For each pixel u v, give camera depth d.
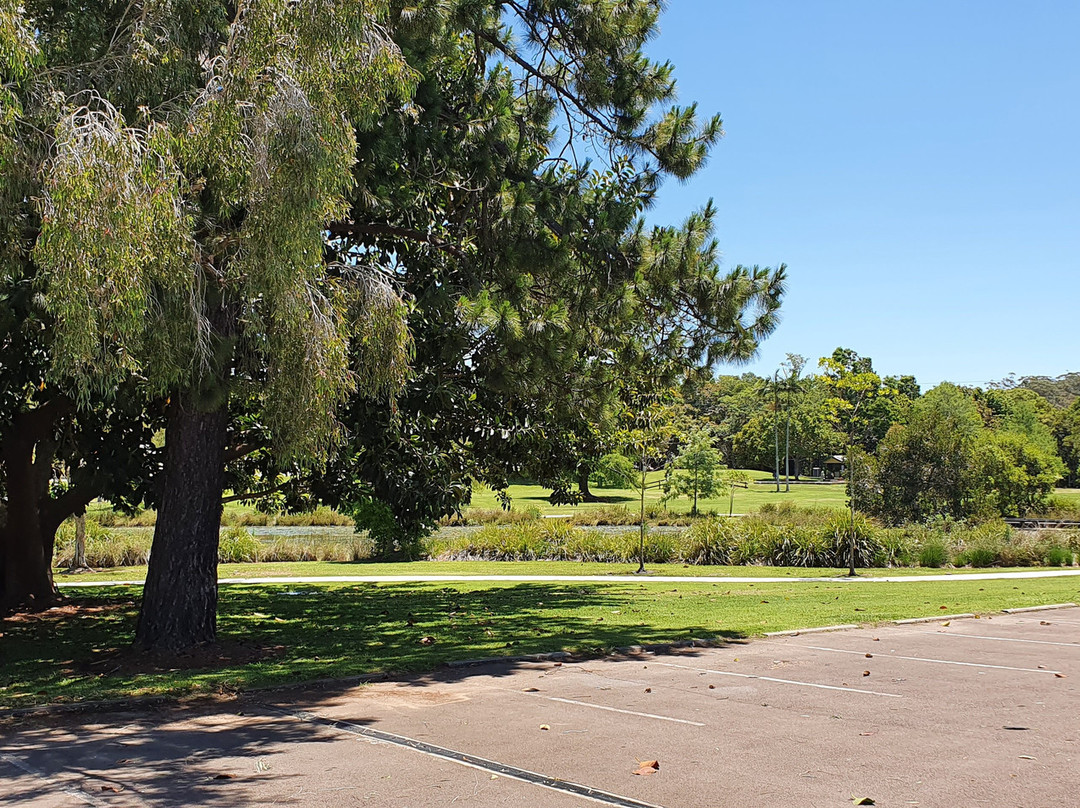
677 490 45.47
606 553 28.20
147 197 7.55
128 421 15.43
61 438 17.25
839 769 6.00
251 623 14.67
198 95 8.75
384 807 5.35
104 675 10.34
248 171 8.17
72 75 8.84
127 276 7.30
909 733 6.96
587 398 12.55
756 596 17.84
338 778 5.96
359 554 29.62
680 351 12.38
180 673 10.05
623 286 11.57
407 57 10.77
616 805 5.34
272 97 8.18
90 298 7.33
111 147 7.34
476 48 12.70
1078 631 12.80
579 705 8.12
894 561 25.81
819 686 8.92
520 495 72.06
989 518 33.03
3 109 7.80
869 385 51.16
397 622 14.66
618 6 12.27
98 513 43.91
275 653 11.52
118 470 15.42
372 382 9.94
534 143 12.81
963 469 34.91
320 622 14.75
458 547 29.98
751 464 99.88
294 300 8.49
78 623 15.29
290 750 6.73
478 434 14.90
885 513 34.50
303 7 8.41
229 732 7.39
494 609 16.25
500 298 11.74
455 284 12.74
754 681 9.22
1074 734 6.91
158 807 5.41
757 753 6.41
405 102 11.29
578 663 10.48
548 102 13.24
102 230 7.14
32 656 12.24
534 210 11.66
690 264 11.45
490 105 12.32
